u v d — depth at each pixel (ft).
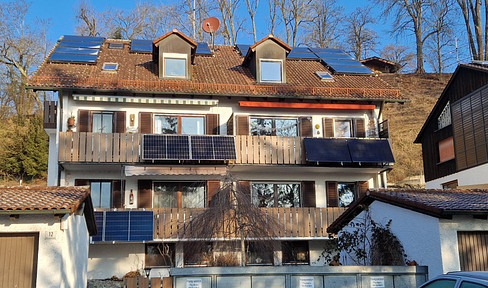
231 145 75.20
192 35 149.79
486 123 78.28
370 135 85.25
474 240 45.27
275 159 77.56
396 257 49.08
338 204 83.05
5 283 40.75
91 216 54.80
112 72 81.10
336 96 82.48
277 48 86.84
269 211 74.43
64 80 74.95
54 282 40.93
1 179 108.27
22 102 152.25
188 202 78.18
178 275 41.11
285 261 77.56
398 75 157.69
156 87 76.95
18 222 41.57
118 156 73.00
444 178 90.17
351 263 56.95
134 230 67.87
